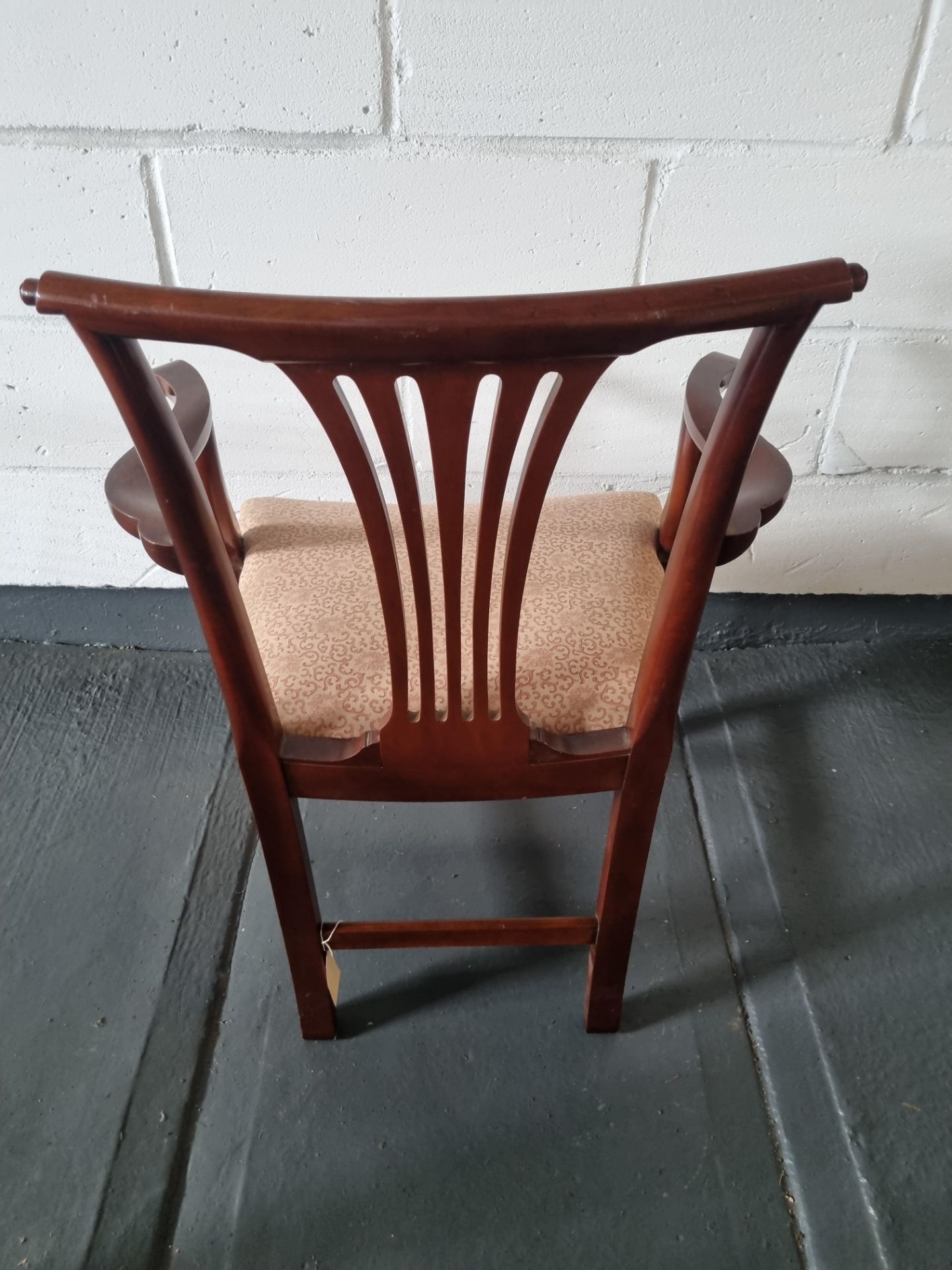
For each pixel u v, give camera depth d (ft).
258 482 4.76
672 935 4.04
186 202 3.89
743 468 2.17
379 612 3.07
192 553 2.28
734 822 4.48
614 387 4.39
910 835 4.41
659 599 2.54
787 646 5.45
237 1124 3.47
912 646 5.41
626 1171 3.34
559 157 3.76
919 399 4.48
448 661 2.56
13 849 4.36
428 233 3.96
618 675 2.89
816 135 3.71
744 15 3.42
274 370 4.33
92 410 4.53
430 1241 3.18
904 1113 3.47
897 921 4.07
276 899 3.20
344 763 2.82
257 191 3.85
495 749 2.78
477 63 3.52
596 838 4.44
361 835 4.47
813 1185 3.29
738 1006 3.80
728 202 3.89
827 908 4.13
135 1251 3.15
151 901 4.17
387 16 3.42
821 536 5.04
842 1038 3.69
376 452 4.74
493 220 3.92
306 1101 3.53
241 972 3.92
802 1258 3.13
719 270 4.11
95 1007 3.80
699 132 3.70
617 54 3.51
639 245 4.01
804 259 4.07
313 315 1.78
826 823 4.47
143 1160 3.37
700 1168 3.35
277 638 3.01
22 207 3.91
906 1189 3.27
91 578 5.26
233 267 4.09
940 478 4.77
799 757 4.77
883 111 3.65
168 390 3.07
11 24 3.44
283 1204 3.27
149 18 3.43
